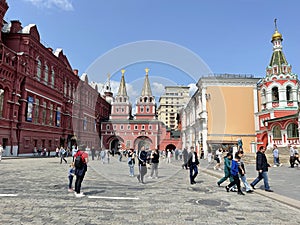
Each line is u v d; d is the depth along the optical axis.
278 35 37.50
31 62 34.66
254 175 13.68
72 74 48.31
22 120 32.25
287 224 5.22
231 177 9.11
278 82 34.62
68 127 45.59
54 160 27.33
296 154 19.27
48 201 6.82
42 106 37.34
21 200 6.92
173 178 12.11
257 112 36.78
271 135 33.09
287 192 8.55
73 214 5.64
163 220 5.30
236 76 37.81
